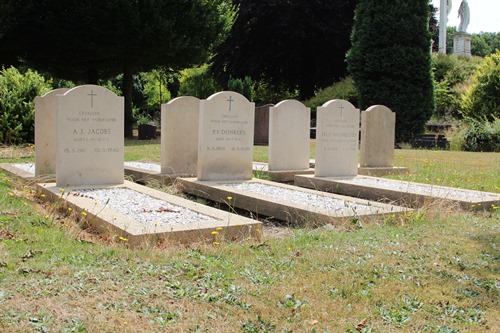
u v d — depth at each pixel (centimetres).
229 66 3994
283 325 389
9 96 1944
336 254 566
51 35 2456
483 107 2500
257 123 2586
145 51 2514
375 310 423
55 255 525
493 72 2502
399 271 515
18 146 1858
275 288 461
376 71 2452
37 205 841
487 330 393
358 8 2520
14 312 381
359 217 768
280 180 1285
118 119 1012
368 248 594
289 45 3844
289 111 1326
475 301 450
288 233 729
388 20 2395
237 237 658
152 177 1234
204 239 635
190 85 4734
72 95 965
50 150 1139
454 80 3331
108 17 2355
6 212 704
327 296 447
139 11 2425
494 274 519
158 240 607
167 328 374
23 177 1095
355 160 1291
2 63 2731
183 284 456
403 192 997
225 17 2767
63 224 689
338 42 3672
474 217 812
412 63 2402
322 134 1234
